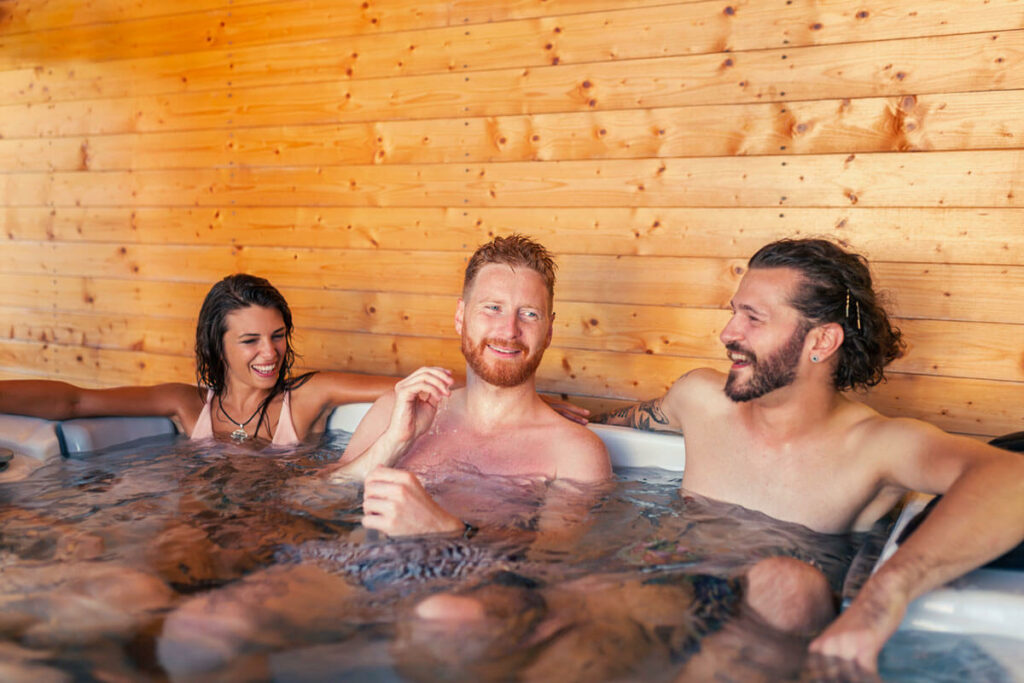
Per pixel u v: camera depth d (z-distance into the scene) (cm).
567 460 164
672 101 220
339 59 261
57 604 109
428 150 251
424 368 158
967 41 191
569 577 118
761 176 213
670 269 225
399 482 130
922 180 198
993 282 195
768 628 103
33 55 310
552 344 241
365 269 264
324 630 102
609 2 224
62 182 312
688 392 166
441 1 245
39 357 325
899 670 95
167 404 212
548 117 235
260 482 164
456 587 113
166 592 112
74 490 160
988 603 101
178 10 283
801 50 206
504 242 168
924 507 128
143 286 301
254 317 200
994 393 197
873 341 140
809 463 142
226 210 284
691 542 133
